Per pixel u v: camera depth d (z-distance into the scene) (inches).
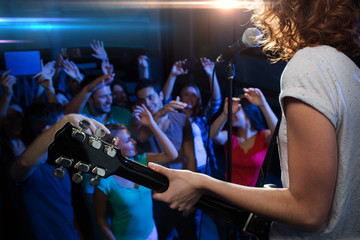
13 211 82.6
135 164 31.7
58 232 84.0
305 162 22.3
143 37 309.3
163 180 31.4
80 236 88.0
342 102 22.7
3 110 102.1
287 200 23.7
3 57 131.7
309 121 22.2
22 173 70.2
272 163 127.4
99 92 118.2
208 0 236.7
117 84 138.6
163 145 99.6
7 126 96.7
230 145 60.6
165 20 295.3
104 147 30.0
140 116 105.7
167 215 102.6
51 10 291.6
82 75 157.5
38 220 81.5
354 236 25.6
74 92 153.9
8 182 81.5
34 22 282.5
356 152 23.8
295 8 25.6
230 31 218.1
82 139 28.5
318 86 22.6
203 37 253.0
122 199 80.6
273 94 173.5
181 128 107.4
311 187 22.4
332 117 22.2
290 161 23.4
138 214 82.4
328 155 22.0
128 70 234.2
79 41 306.3
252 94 97.0
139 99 127.0
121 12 302.4
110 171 30.7
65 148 28.8
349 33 24.1
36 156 51.5
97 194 80.7
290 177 23.6
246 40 52.7
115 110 127.4
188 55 275.0
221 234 91.4
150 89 125.7
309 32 25.0
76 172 29.7
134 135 106.4
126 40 311.0
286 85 23.7
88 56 211.6
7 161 90.8
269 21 28.3
